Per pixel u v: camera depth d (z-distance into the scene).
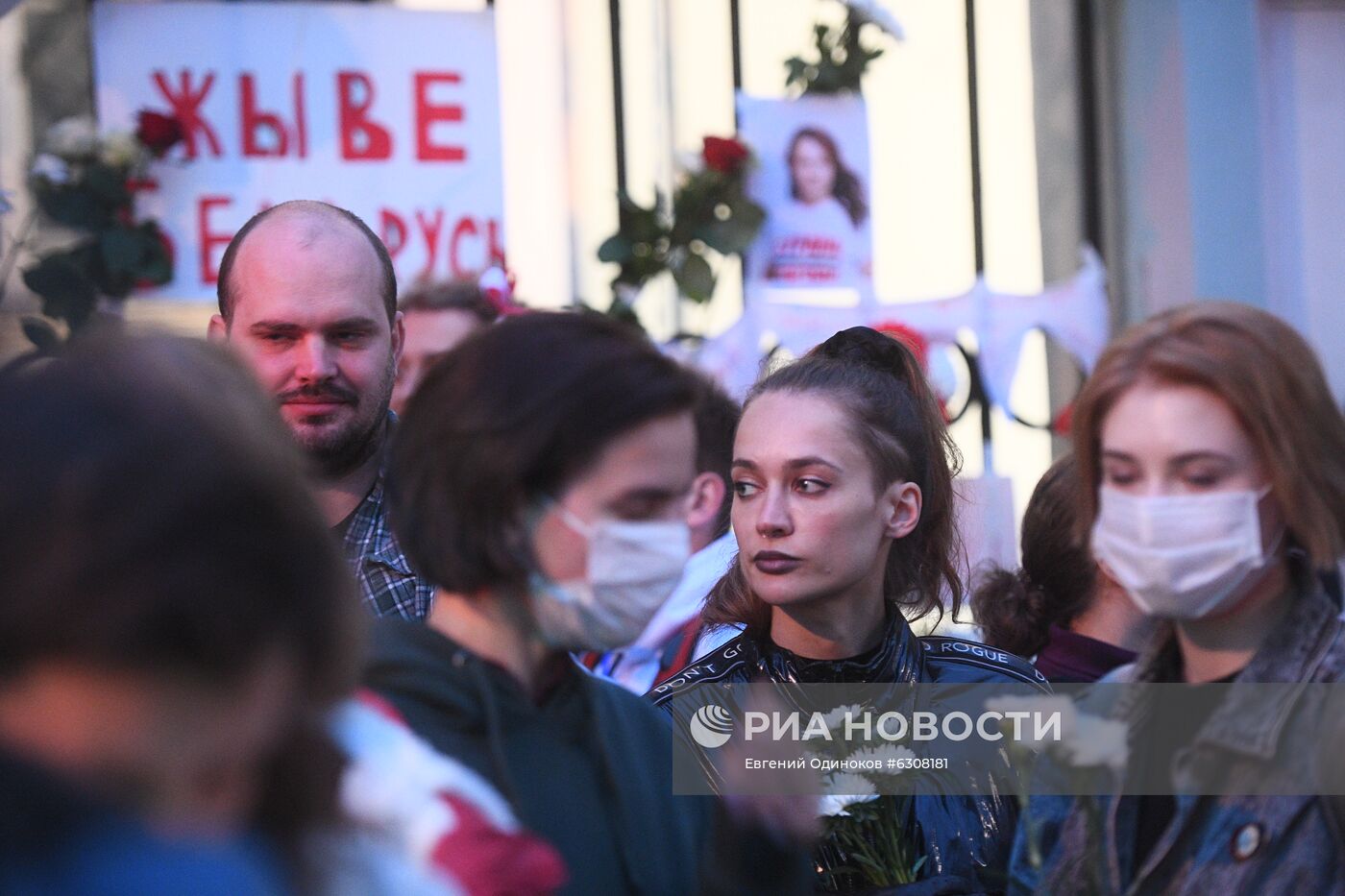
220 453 2.68
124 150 12.62
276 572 2.74
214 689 2.71
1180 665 5.41
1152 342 5.01
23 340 13.21
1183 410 4.88
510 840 3.71
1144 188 16.02
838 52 14.81
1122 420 4.99
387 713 4.16
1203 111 15.58
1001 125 16.55
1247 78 15.64
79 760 2.66
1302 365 4.91
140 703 2.66
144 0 12.95
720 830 4.40
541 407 4.57
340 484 8.25
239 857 2.81
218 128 13.00
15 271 13.22
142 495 2.58
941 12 16.44
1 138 13.59
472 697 4.78
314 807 3.08
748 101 14.44
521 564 4.65
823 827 6.39
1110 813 5.22
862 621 7.38
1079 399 5.27
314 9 13.14
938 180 16.44
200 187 12.95
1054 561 8.49
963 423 15.77
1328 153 16.25
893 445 7.28
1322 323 16.12
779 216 14.48
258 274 8.00
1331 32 16.30
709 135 14.20
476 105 13.43
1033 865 5.53
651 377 4.71
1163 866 5.01
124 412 2.65
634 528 4.64
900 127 16.39
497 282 12.65
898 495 7.35
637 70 16.03
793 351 14.42
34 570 2.54
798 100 14.53
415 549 4.77
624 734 5.29
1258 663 5.01
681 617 9.79
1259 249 15.62
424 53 13.34
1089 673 7.72
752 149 14.40
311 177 13.15
